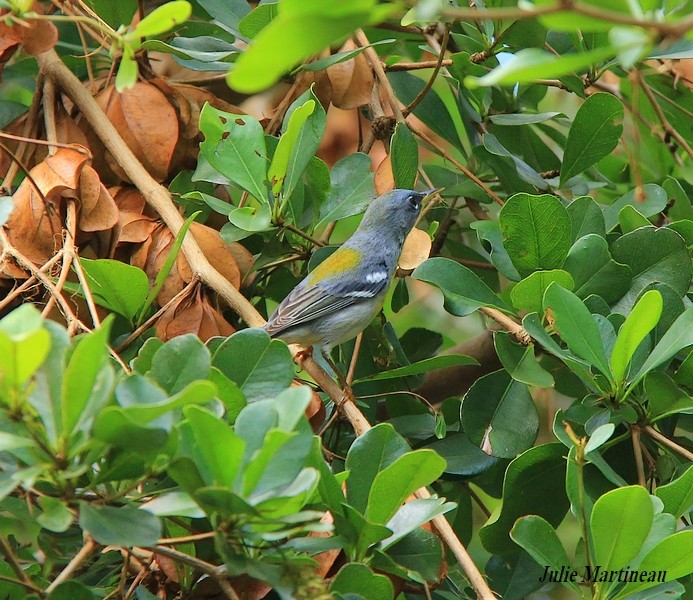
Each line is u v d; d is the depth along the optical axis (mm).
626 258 8656
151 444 4758
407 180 9758
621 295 8531
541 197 8117
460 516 9594
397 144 9375
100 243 8938
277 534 5203
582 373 7492
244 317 8266
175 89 9633
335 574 6344
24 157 9273
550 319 7637
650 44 3438
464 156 11461
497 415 8047
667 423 8414
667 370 8969
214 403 5379
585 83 10117
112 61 9984
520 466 7602
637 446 7480
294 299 10242
